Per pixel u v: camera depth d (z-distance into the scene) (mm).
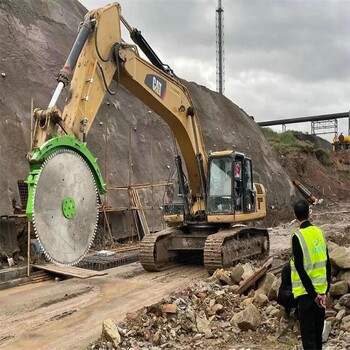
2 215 12391
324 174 47250
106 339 6297
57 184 6559
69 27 23766
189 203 12484
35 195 6184
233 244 11586
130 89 10094
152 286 10219
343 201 44375
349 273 7551
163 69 11008
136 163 21500
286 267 6965
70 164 6805
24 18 20656
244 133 38188
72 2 26438
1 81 16750
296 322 6754
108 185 18344
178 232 12695
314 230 5262
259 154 37750
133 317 6910
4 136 15195
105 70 8891
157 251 11836
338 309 6895
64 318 7746
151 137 24109
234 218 11703
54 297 9141
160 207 19109
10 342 6590
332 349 5648
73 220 6781
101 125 20672
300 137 53969
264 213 13820
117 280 10852
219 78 50594
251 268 9758
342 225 22438
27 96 17469
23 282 10578
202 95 36250
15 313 8023
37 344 6500
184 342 6422
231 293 8359
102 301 8883
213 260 10820
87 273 10992
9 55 18062
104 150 19641
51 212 6438
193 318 7055
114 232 16875
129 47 9539
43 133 7082
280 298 6855
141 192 20516
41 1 22750
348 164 54812
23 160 15227
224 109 38375
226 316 7312
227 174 11930
